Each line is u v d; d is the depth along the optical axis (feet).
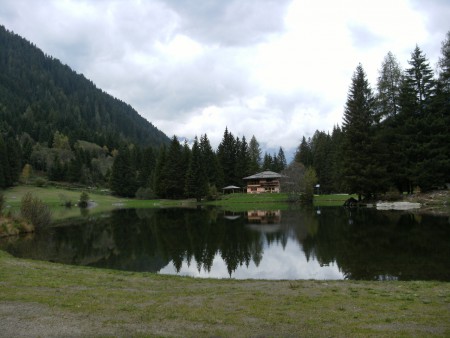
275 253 71.31
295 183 245.45
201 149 345.10
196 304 32.42
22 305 31.50
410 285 40.01
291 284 41.09
